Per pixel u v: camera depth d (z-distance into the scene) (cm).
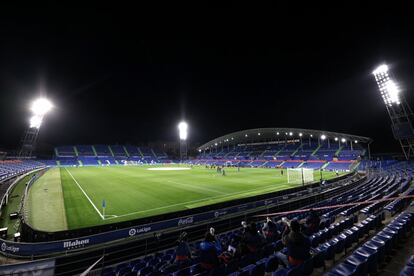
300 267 503
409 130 4066
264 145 8825
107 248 1006
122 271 813
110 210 1828
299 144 7819
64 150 8850
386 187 1978
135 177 3934
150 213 1758
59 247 1077
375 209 1228
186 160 10044
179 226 1405
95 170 5525
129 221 1346
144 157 10050
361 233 852
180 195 2381
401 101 4181
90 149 9444
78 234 1207
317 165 5912
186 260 768
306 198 1877
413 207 1251
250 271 543
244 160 7894
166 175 4259
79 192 2538
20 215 1488
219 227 1354
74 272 914
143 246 1095
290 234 542
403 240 782
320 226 1036
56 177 3950
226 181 3419
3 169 3559
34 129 6347
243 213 1573
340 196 1820
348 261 574
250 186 2969
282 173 4394
